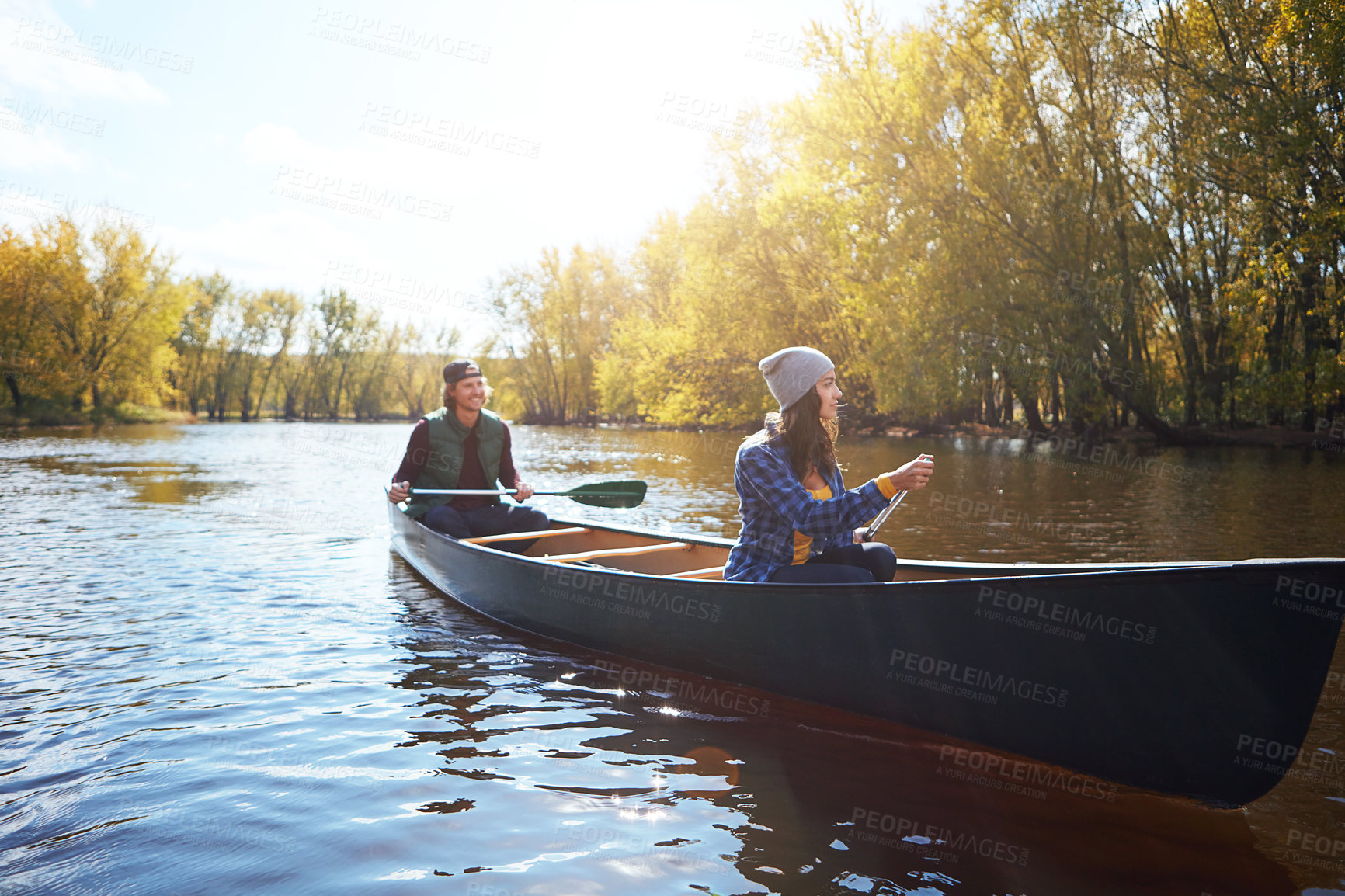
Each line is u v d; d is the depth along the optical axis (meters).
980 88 17.52
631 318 34.88
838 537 2.81
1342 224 14.17
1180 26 16.42
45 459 15.49
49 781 2.25
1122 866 1.83
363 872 1.80
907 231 18.17
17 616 3.99
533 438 25.48
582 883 1.75
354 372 55.03
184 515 7.62
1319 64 13.68
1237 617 2.00
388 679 3.14
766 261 24.11
